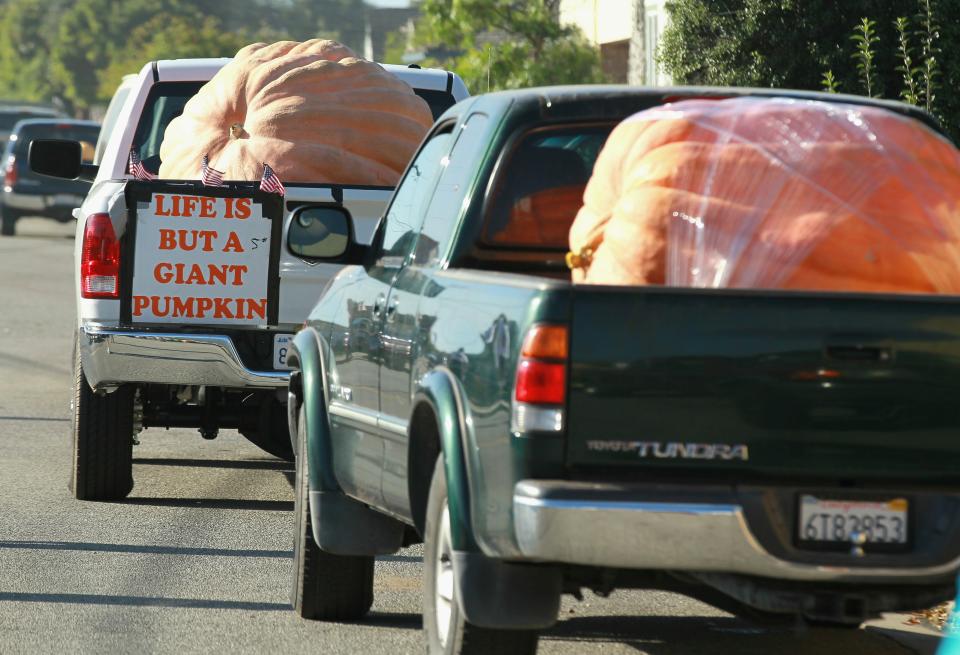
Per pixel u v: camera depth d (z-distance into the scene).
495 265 12.18
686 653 13.20
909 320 9.63
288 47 19.88
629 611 14.67
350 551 13.36
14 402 27.81
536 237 12.23
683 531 9.38
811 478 9.62
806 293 9.58
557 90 12.47
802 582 9.73
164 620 13.83
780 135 10.46
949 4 28.75
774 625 10.96
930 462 9.67
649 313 9.51
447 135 13.16
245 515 18.53
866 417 9.61
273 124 18.95
